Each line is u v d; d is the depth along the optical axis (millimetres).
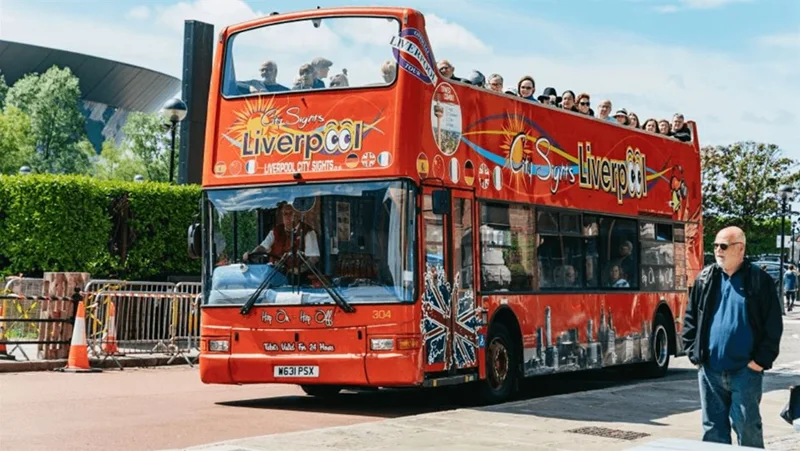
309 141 13977
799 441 12016
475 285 14711
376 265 13500
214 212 14336
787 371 22125
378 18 14000
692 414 14078
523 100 16312
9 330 20484
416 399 15992
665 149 20828
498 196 15422
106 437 11312
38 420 12484
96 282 20859
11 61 123188
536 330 16141
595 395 15828
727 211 59688
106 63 130000
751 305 8531
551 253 16703
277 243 13961
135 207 27281
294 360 13680
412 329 13375
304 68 14164
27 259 26391
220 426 12414
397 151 13586
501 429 12039
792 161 59406
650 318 19703
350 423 13008
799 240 56969
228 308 14047
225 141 14445
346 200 13734
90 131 135875
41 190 26438
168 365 21422
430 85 14094
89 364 20031
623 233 19000
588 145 18047
